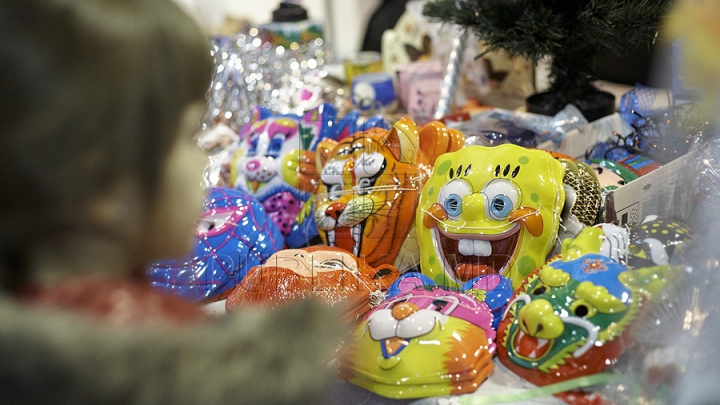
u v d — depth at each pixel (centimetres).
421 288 74
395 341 65
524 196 76
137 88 37
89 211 38
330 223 86
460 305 69
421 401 62
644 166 94
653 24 87
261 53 137
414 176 85
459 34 125
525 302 66
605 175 90
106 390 35
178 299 43
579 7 94
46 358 34
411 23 152
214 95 119
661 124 94
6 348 34
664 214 79
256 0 194
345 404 64
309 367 40
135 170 38
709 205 69
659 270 62
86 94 35
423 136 89
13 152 35
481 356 64
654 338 59
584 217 78
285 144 99
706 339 57
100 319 37
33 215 37
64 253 39
